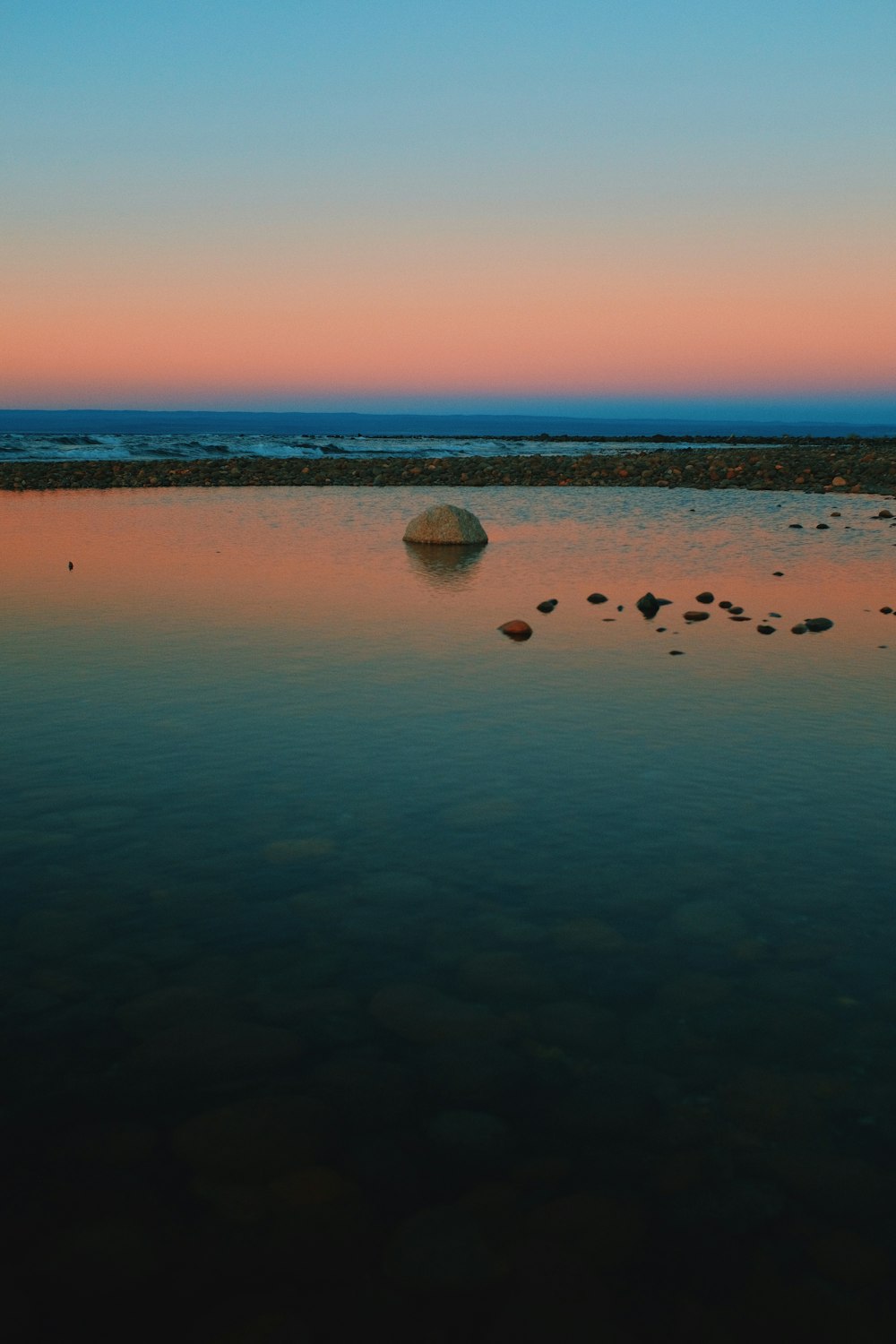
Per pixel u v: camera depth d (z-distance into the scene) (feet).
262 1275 6.34
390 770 15.61
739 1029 8.96
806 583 34.86
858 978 9.79
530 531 52.11
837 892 11.62
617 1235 6.70
